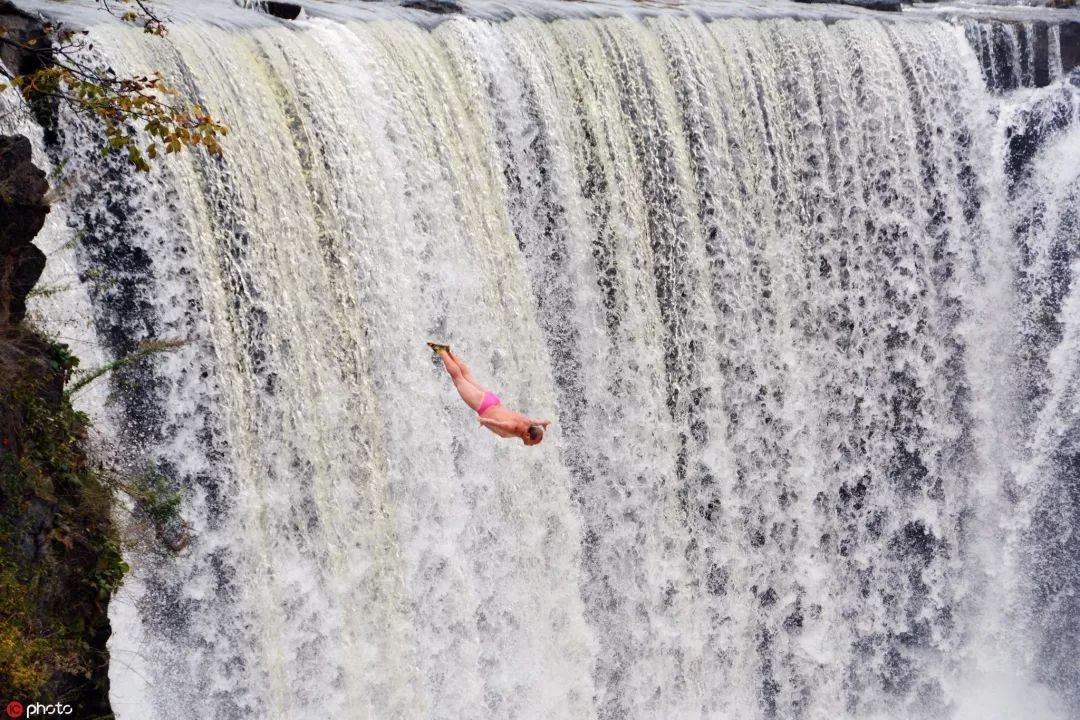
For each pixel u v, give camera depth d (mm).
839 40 34344
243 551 24250
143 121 23000
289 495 24891
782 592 33844
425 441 26938
